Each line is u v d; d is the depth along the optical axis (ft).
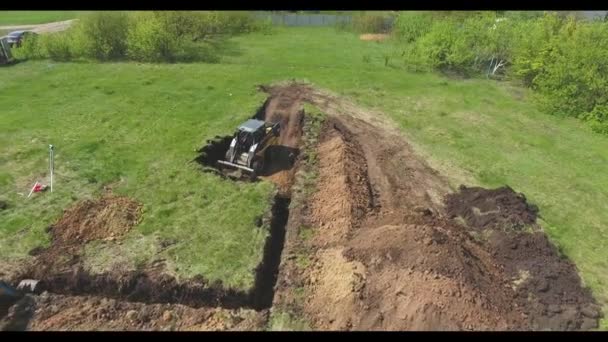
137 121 79.56
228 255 49.39
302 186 62.75
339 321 42.65
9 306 43.04
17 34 121.90
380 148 75.51
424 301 41.81
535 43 104.37
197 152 69.51
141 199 58.08
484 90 104.12
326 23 173.27
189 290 45.32
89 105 85.71
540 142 80.84
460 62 114.01
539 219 59.98
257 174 67.72
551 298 45.62
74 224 52.54
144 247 50.01
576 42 94.58
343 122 84.07
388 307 42.75
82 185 60.54
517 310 44.45
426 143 78.38
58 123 77.87
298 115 84.48
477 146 78.28
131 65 111.96
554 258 51.06
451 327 40.40
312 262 49.42
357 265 47.19
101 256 48.47
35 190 58.85
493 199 59.93
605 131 85.40
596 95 90.58
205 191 60.18
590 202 64.18
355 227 53.83
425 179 67.67
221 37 147.02
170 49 117.80
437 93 101.04
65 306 43.70
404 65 122.01
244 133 65.67
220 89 96.58
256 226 54.13
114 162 66.28
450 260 45.03
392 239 48.29
